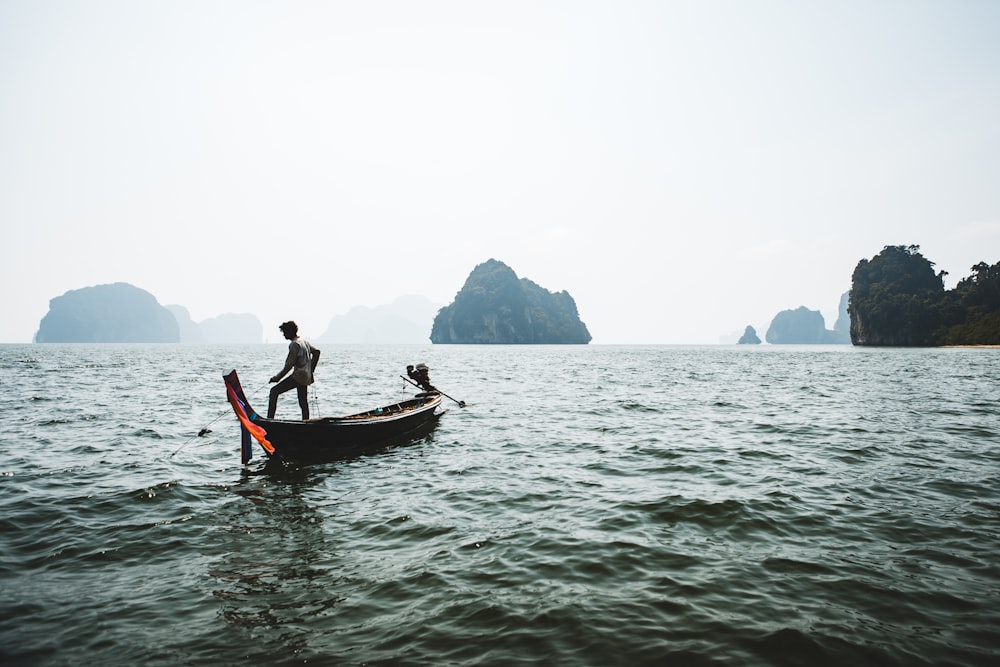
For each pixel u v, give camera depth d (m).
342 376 33.22
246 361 54.53
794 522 6.18
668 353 93.31
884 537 5.71
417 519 6.44
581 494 7.41
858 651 3.61
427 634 3.86
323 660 3.55
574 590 4.54
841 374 34.47
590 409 16.64
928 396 20.06
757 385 25.59
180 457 9.73
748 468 8.80
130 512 6.65
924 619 4.04
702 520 6.28
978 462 9.13
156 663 3.52
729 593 4.47
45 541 5.68
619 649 3.64
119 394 20.28
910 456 9.62
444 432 12.52
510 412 16.00
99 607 4.28
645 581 4.70
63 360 52.97
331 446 10.01
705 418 14.61
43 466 8.88
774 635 3.80
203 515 6.59
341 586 4.66
